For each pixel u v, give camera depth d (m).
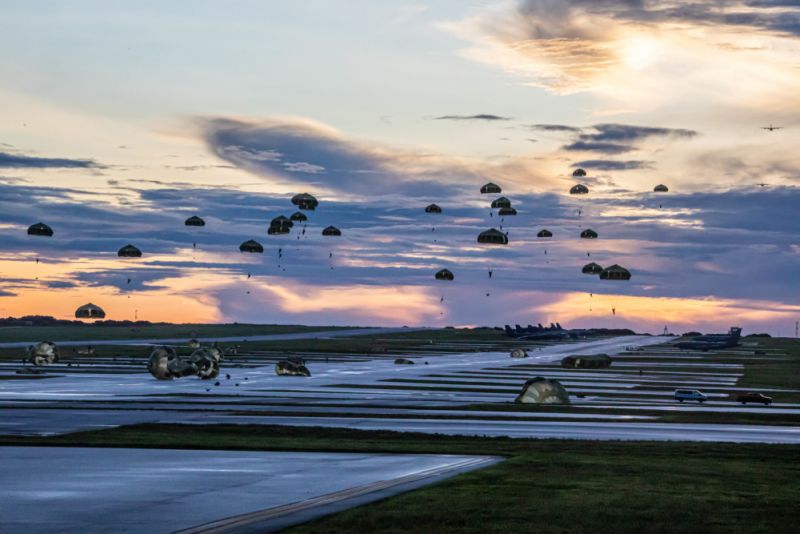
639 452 46.34
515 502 28.98
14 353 195.25
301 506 28.50
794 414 80.88
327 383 116.81
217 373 120.50
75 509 28.30
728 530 25.00
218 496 30.80
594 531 24.61
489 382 123.50
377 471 37.78
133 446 47.56
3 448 46.78
